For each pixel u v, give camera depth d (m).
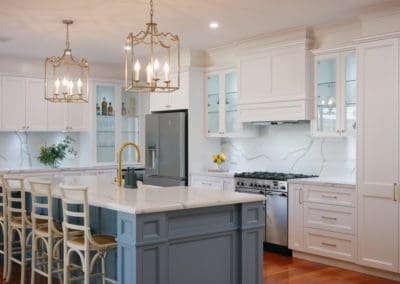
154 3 4.38
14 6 4.45
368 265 4.67
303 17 4.94
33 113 7.17
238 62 6.18
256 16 4.90
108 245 3.45
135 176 4.34
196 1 4.34
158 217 3.13
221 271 3.59
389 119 4.50
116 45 6.30
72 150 7.96
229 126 6.57
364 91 4.69
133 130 8.31
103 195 3.72
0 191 5.00
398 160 4.44
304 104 5.38
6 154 7.32
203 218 3.46
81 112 7.67
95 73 7.76
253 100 5.97
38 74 7.21
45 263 4.35
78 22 5.06
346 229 4.86
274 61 5.72
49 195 3.87
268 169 6.42
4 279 4.64
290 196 5.40
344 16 4.91
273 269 4.93
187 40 6.09
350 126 5.08
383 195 4.54
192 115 6.77
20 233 4.38
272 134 6.37
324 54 5.28
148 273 3.09
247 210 3.68
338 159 5.56
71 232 3.74
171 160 6.83
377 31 4.61
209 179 6.39
